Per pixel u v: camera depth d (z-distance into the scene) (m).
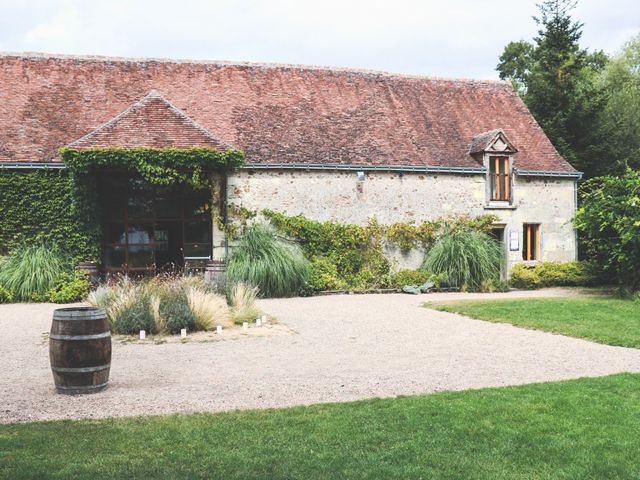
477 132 22.45
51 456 4.64
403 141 20.91
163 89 20.23
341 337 10.31
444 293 18.45
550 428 5.27
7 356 8.73
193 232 18.30
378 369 7.80
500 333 10.67
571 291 19.23
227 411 5.85
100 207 17.56
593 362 8.20
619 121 29.55
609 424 5.39
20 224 16.88
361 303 15.32
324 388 6.79
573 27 28.34
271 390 6.71
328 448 4.81
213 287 14.01
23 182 16.88
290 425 5.36
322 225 18.94
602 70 38.28
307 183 19.09
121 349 9.30
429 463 4.52
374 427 5.30
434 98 23.23
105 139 16.78
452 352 8.95
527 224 21.75
